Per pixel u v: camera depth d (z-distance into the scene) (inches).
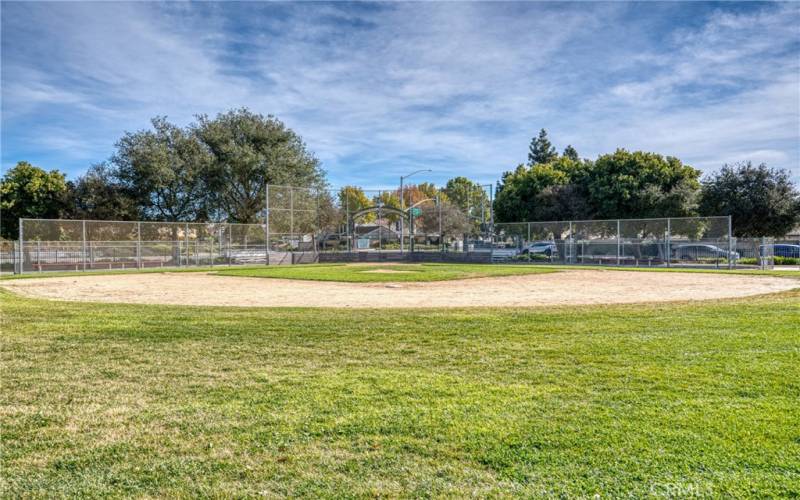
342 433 159.6
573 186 1841.8
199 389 207.2
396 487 126.3
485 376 222.5
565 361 246.7
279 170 1736.0
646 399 186.9
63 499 123.0
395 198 1926.7
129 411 182.1
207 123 1786.4
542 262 1422.2
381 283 786.2
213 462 141.4
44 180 1849.2
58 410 183.5
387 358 258.8
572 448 145.9
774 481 125.7
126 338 314.7
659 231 1258.0
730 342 282.7
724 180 1573.6
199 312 435.8
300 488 126.6
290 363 249.8
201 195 1756.9
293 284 780.6
